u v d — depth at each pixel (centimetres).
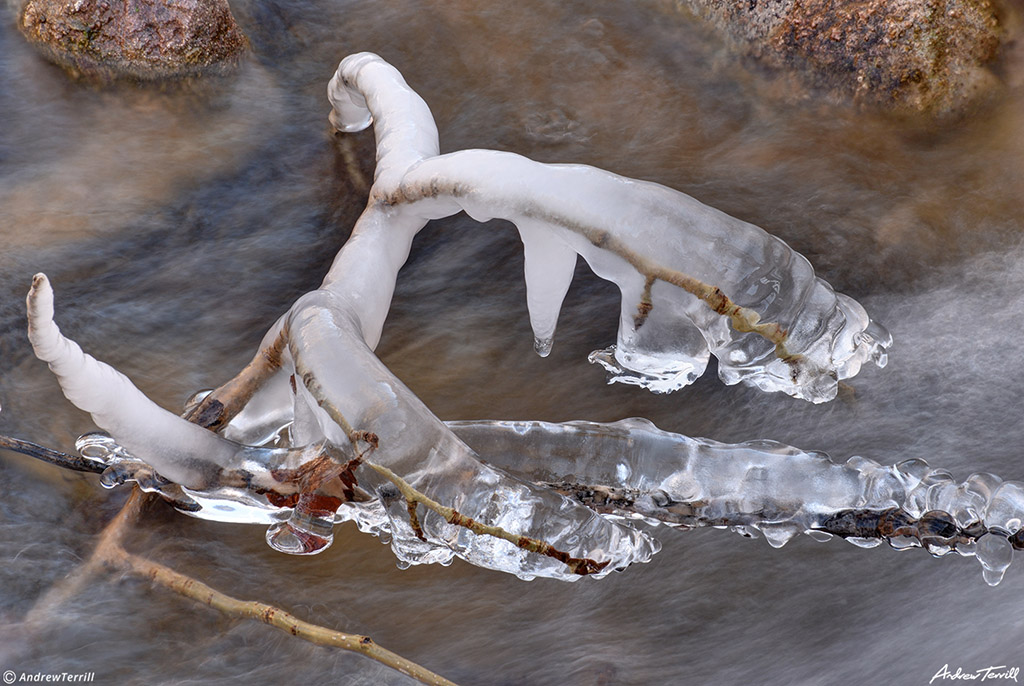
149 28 614
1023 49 625
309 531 325
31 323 277
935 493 320
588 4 692
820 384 376
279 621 326
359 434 301
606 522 313
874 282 503
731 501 334
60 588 343
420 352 473
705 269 346
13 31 641
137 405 310
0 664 320
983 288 497
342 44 669
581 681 336
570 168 367
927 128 600
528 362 471
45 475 383
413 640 347
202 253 521
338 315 341
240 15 671
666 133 603
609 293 510
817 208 546
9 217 519
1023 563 377
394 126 457
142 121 598
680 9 677
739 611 362
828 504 329
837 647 348
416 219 415
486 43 666
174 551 361
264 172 575
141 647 329
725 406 446
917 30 600
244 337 481
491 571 374
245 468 326
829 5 620
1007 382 448
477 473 304
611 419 441
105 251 511
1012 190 553
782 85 632
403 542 320
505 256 526
